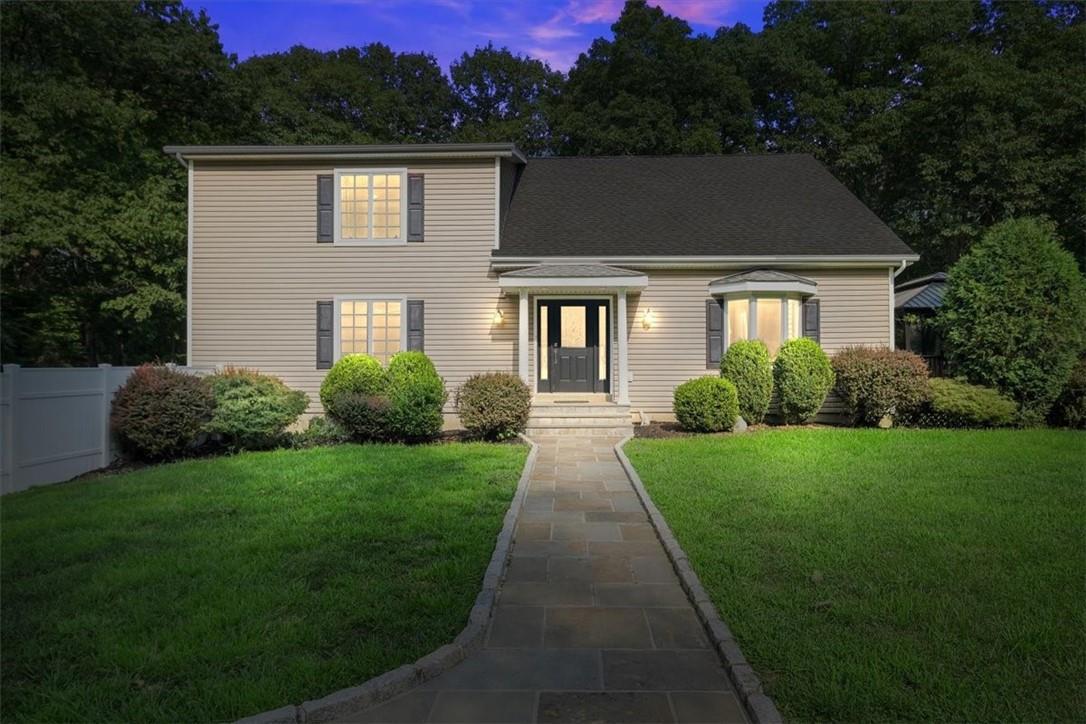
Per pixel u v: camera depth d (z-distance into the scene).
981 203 20.69
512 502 6.48
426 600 4.00
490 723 2.87
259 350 13.40
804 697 2.97
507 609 4.11
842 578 4.35
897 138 22.25
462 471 8.00
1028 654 3.30
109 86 18.64
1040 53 22.39
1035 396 11.55
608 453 9.80
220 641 3.49
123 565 4.60
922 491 6.70
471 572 4.52
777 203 14.73
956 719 2.79
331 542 5.18
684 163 16.56
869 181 24.53
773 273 12.72
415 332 13.34
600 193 15.30
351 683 3.11
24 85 15.36
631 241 13.41
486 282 13.31
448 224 13.30
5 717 2.88
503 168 14.03
